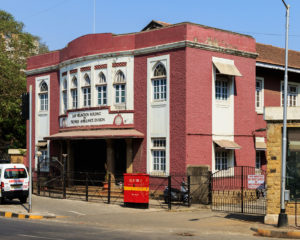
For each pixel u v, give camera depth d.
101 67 26.09
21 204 22.22
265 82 28.95
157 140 24.05
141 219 17.52
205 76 23.56
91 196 23.95
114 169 25.33
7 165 22.33
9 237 13.00
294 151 16.36
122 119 25.11
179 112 22.95
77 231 14.55
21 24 45.50
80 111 26.94
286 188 16.34
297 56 32.84
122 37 25.47
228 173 24.27
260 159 28.12
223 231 15.07
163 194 23.09
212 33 23.97
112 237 13.45
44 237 13.05
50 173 29.03
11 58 43.09
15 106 38.72
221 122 24.23
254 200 24.19
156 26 29.41
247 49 25.70
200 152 23.16
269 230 14.41
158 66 24.22
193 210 20.17
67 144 28.22
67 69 28.25
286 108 15.73
